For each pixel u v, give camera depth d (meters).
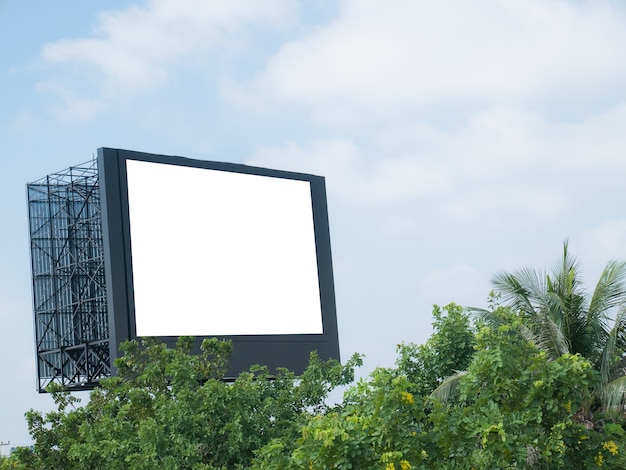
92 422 21.30
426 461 11.76
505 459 11.53
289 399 19.53
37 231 41.47
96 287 40.12
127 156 33.84
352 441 11.23
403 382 11.79
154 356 22.11
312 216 39.38
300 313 38.09
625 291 21.44
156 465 16.78
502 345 12.47
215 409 17.50
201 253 35.28
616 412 18.72
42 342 40.91
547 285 21.83
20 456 20.94
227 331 35.41
